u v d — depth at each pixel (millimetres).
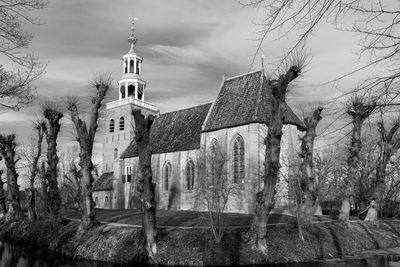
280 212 48344
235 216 46188
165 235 33219
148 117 32469
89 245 35500
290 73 29312
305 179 36375
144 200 32188
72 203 91938
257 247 30812
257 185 50938
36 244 42125
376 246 40156
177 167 62875
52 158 45188
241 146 54250
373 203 46875
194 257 30438
